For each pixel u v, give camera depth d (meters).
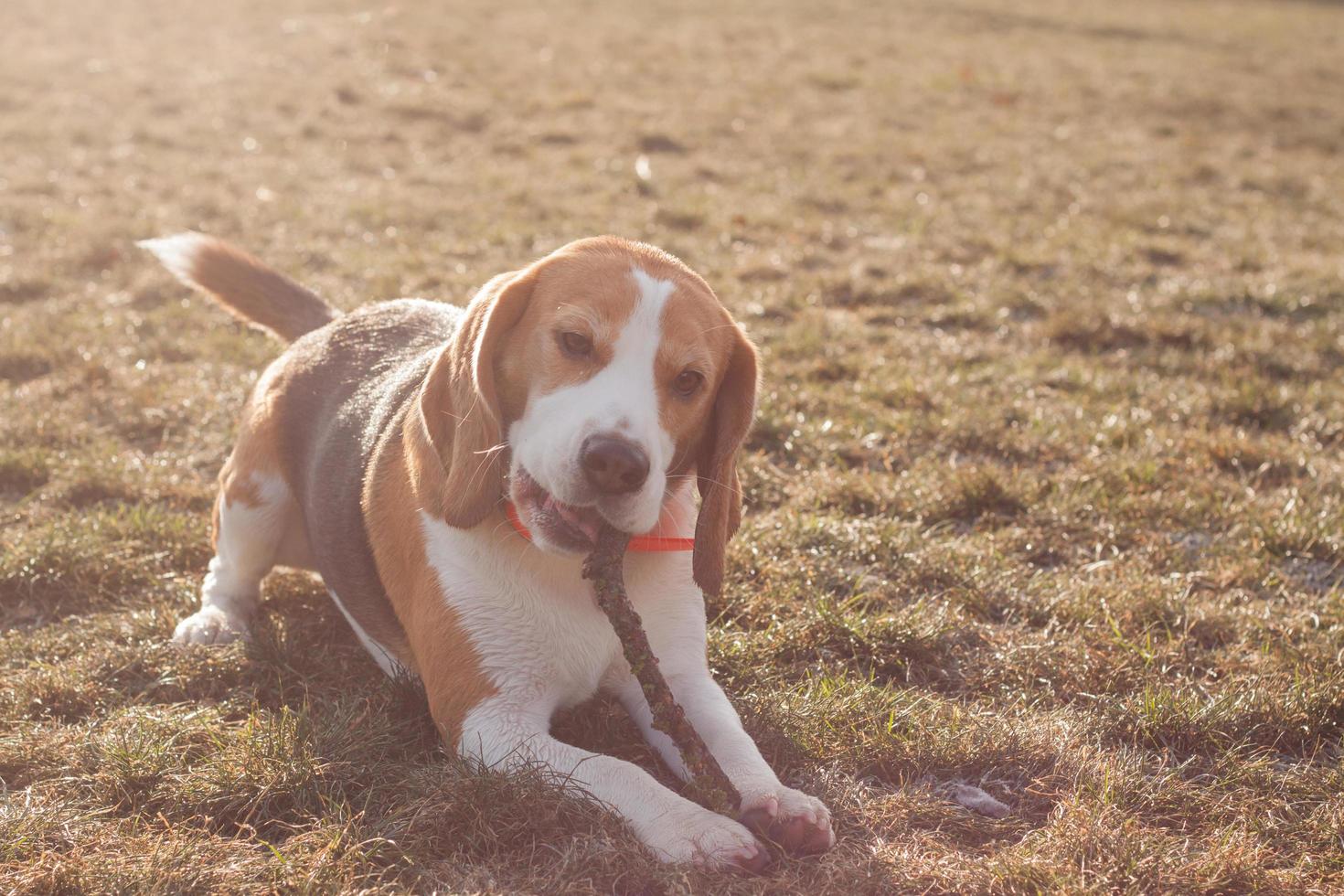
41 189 9.18
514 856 2.55
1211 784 2.99
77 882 2.36
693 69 16.73
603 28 19.36
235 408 5.29
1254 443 5.48
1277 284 8.05
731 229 9.26
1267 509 4.75
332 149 11.50
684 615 3.00
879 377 6.13
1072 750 3.04
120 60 14.81
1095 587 4.06
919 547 4.29
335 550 3.29
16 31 16.48
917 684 3.55
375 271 7.57
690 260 8.34
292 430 3.61
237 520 3.62
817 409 5.73
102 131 11.35
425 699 3.14
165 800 2.72
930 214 10.03
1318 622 3.90
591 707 3.16
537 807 2.59
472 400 2.70
